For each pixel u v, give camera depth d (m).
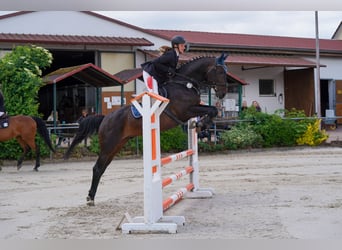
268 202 9.48
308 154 19.36
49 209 9.41
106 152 9.48
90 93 24.22
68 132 21.39
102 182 13.01
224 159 18.25
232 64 27.12
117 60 25.34
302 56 31.22
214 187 11.68
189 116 9.55
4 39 22.27
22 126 15.32
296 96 30.25
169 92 9.30
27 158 18.19
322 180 12.28
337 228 7.19
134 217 8.18
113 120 9.38
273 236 6.79
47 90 26.19
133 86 25.31
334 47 33.66
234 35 32.62
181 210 9.06
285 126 21.84
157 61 9.24
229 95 28.64
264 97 30.12
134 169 15.80
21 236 7.23
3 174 14.95
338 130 29.05
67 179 13.72
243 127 21.67
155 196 7.53
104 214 8.82
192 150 10.45
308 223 7.54
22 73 17.95
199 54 28.14
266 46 29.78
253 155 19.61
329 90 32.16
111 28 25.34
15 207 9.70
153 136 7.74
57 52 24.72
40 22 23.80
